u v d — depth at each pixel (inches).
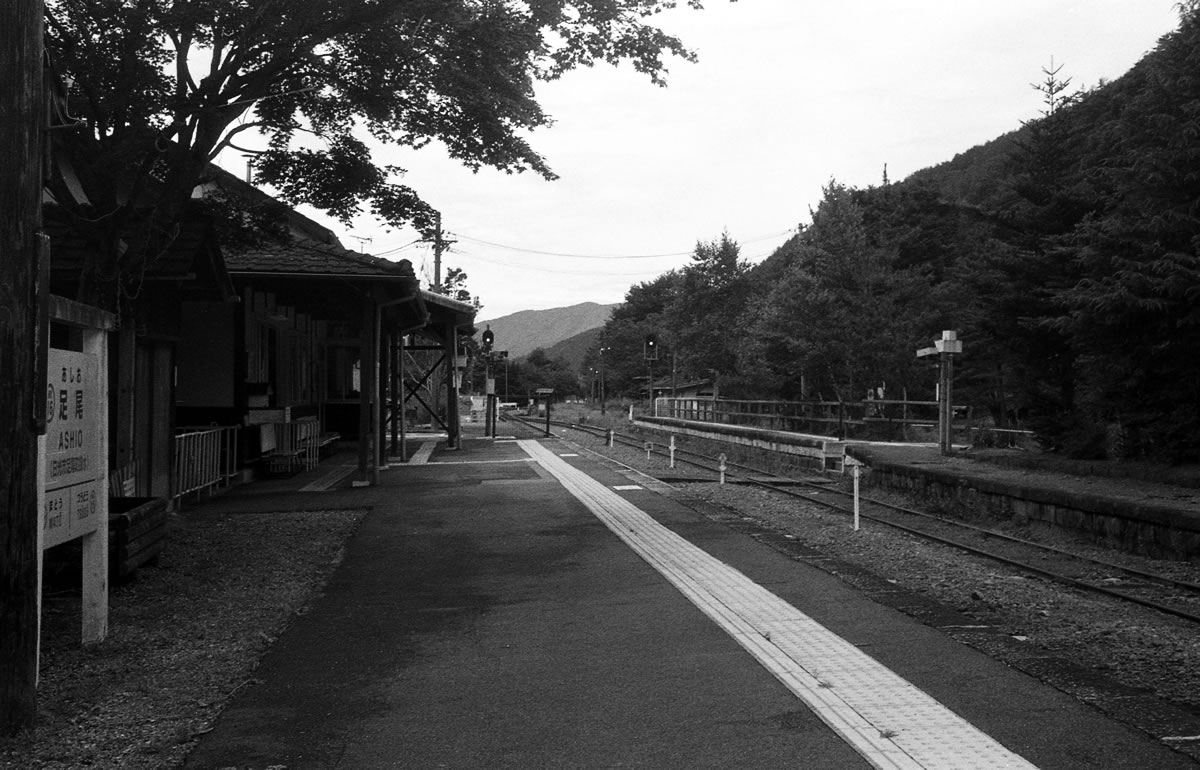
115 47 413.1
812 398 1364.4
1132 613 331.3
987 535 526.3
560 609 299.3
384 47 426.6
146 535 359.3
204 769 174.4
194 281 565.3
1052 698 200.4
